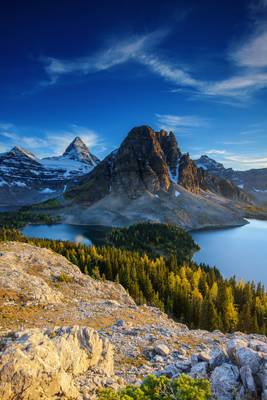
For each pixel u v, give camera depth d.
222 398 13.84
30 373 12.40
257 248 197.12
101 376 17.41
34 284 39.34
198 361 18.31
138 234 194.62
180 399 10.86
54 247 114.06
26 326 27.28
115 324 30.73
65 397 13.62
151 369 21.27
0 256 53.09
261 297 82.19
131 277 82.88
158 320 36.53
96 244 194.00
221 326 62.09
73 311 33.94
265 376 14.20
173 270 103.12
